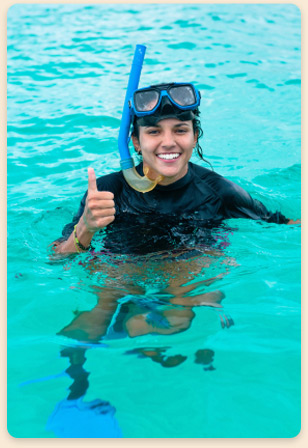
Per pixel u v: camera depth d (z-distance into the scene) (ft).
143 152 10.55
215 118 19.51
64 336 8.53
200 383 7.38
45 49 26.35
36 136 17.74
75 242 10.34
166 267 10.09
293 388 7.27
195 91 10.34
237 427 6.73
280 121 19.29
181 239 10.82
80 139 17.47
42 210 13.16
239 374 7.50
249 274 9.99
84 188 14.38
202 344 8.11
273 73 23.56
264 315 8.77
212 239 10.95
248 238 11.27
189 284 9.64
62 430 6.74
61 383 7.52
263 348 7.99
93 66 24.00
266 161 16.21
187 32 28.40
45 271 10.41
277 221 12.15
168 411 6.97
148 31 28.63
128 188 11.49
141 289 9.58
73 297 9.54
